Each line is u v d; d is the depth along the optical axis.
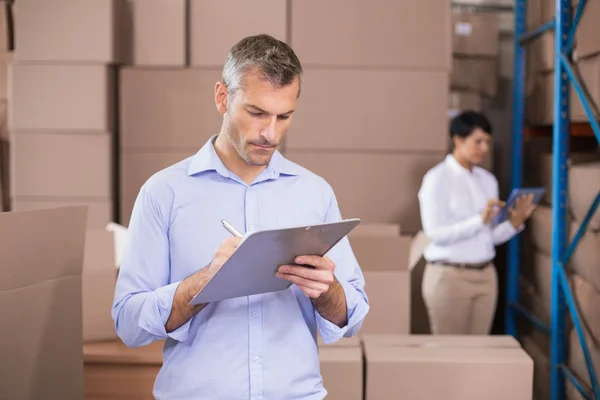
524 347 3.41
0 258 1.42
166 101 3.21
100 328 2.07
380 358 2.07
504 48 3.87
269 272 1.22
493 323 3.86
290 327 1.38
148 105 3.21
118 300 1.32
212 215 1.37
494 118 3.88
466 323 3.04
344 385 2.06
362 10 3.19
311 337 1.41
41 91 3.15
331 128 3.21
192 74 3.21
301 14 3.18
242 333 1.34
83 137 3.18
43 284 1.52
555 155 2.63
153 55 3.21
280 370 1.35
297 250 1.18
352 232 2.98
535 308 3.22
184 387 1.34
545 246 3.06
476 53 3.59
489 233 3.00
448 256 2.99
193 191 1.37
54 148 3.18
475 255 2.99
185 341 1.35
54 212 1.53
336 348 2.16
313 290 1.23
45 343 1.53
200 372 1.33
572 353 2.59
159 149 3.22
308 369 1.38
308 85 3.20
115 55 3.14
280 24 3.18
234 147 1.32
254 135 1.27
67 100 3.14
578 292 2.50
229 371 1.33
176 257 1.36
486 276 3.01
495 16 3.60
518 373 2.04
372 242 2.69
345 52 3.19
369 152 3.23
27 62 3.14
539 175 3.32
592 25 2.28
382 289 2.70
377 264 2.70
